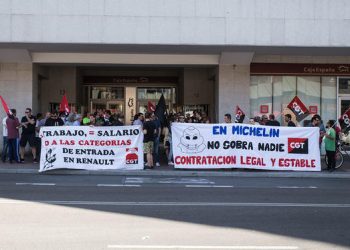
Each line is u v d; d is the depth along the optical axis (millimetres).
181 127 17641
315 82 23453
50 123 18969
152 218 9055
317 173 17328
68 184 13891
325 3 20438
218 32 20188
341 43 20500
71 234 7723
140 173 17000
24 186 13289
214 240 7469
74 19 19922
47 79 26047
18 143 19016
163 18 20078
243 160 17656
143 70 29234
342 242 7445
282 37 20344
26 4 19812
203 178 16203
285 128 17781
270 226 8492
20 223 8484
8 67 22047
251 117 23188
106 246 7027
